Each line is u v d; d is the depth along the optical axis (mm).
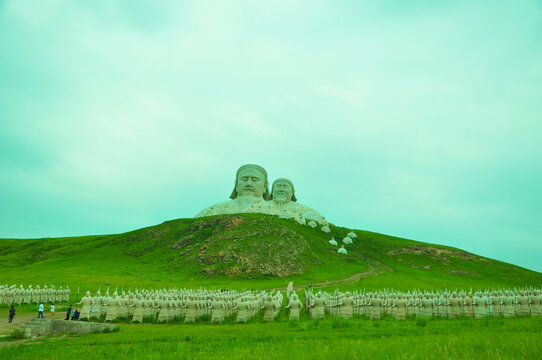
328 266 116062
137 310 37281
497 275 123375
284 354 16375
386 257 141000
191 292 45688
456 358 13125
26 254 139875
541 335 18438
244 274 100938
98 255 130250
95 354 19594
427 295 37500
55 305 55125
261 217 144000
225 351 19312
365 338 22062
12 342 25844
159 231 146125
